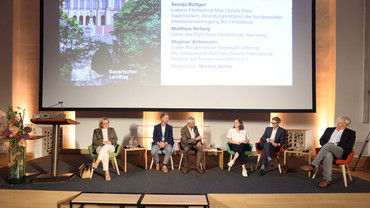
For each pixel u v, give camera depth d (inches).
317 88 235.3
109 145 159.6
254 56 216.7
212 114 235.9
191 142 174.6
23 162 144.9
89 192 131.6
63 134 235.6
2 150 221.5
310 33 217.3
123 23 216.7
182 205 117.9
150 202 118.9
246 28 216.4
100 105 217.5
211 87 216.4
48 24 217.2
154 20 216.1
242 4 216.2
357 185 148.3
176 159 216.8
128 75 217.0
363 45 221.1
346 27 222.4
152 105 217.2
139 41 216.7
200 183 150.1
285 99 217.3
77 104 217.8
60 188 137.5
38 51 234.5
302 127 236.5
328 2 233.9
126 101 217.3
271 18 217.0
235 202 133.0
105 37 217.2
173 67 216.5
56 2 217.0
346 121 155.9
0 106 225.0
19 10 232.8
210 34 215.6
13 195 133.1
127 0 216.7
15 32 228.5
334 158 152.5
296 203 134.0
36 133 226.1
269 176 166.6
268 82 217.0
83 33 217.3
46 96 217.8
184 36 215.6
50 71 217.8
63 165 190.1
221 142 235.8
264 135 184.9
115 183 148.2
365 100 217.9
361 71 222.1
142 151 186.9
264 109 217.0
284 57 217.3
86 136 234.8
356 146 219.9
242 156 170.1
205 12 215.6
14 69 228.1
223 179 158.9
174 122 236.2
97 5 217.6
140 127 234.4
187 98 216.5
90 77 217.3
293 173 174.2
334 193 134.6
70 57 217.3
